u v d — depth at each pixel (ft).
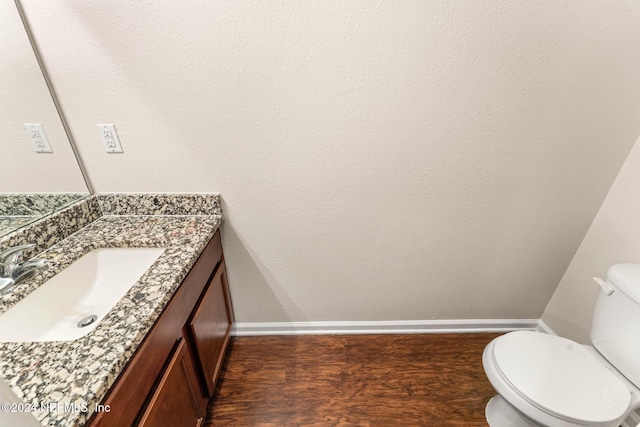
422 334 5.45
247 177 3.96
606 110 3.63
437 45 3.26
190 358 3.17
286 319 5.28
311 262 4.69
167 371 2.61
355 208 4.23
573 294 4.74
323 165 3.91
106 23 3.05
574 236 4.53
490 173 4.02
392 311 5.26
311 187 4.06
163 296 2.48
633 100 3.57
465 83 3.46
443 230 4.45
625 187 3.92
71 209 3.51
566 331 4.92
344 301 5.11
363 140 3.76
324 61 3.32
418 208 4.25
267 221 4.30
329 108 3.56
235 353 5.04
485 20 3.15
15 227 2.99
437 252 4.66
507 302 5.21
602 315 3.52
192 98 3.45
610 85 3.50
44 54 3.13
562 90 3.52
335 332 5.43
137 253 3.46
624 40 3.27
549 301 5.18
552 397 2.97
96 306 2.99
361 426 3.95
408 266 4.77
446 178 4.04
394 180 4.04
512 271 4.87
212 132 3.66
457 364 4.86
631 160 3.84
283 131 3.67
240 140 3.72
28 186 3.17
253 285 4.88
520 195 4.18
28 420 1.20
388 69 3.36
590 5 3.11
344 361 4.89
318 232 4.42
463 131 3.73
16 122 3.03
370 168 3.94
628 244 3.91
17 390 1.68
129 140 3.65
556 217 4.37
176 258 3.05
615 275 3.37
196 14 3.06
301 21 3.13
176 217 4.08
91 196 3.91
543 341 3.65
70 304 2.93
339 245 4.54
